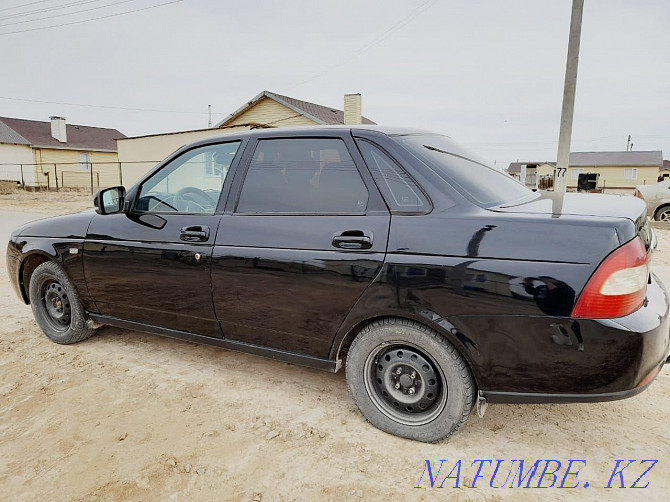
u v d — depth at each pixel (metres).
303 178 2.71
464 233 2.21
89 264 3.43
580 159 55.22
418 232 2.30
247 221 2.80
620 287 1.95
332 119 24.39
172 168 3.24
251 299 2.76
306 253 2.56
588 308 1.97
